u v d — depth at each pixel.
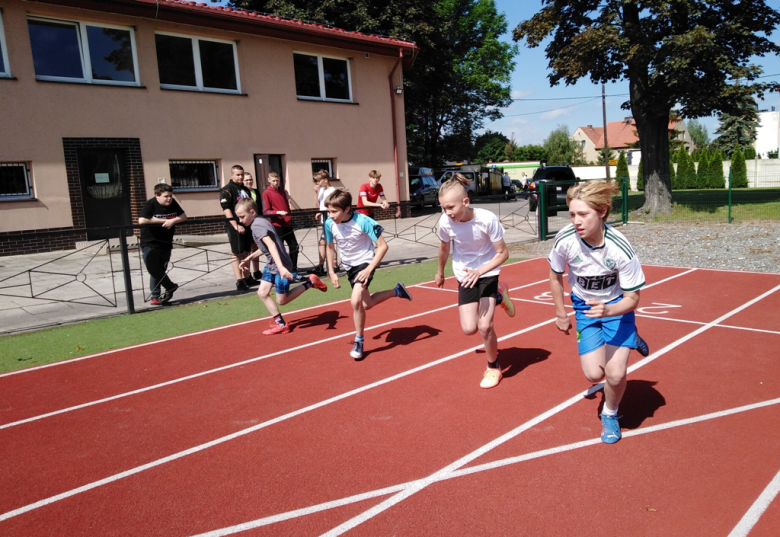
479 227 4.26
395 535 2.74
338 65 18.75
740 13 17.14
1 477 3.51
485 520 2.83
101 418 4.36
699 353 5.26
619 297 3.47
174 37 14.95
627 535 2.67
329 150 18.36
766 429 3.68
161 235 7.93
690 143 81.81
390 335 6.34
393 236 15.11
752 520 2.75
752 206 18.11
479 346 5.78
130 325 7.13
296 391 4.75
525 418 4.00
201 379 5.14
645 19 17.47
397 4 24.64
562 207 14.68
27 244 12.67
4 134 12.24
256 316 7.48
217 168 15.95
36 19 12.76
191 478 3.40
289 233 9.27
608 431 3.59
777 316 6.43
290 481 3.30
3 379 5.29
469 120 40.62
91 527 2.95
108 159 13.98
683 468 3.25
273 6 22.97
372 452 3.61
